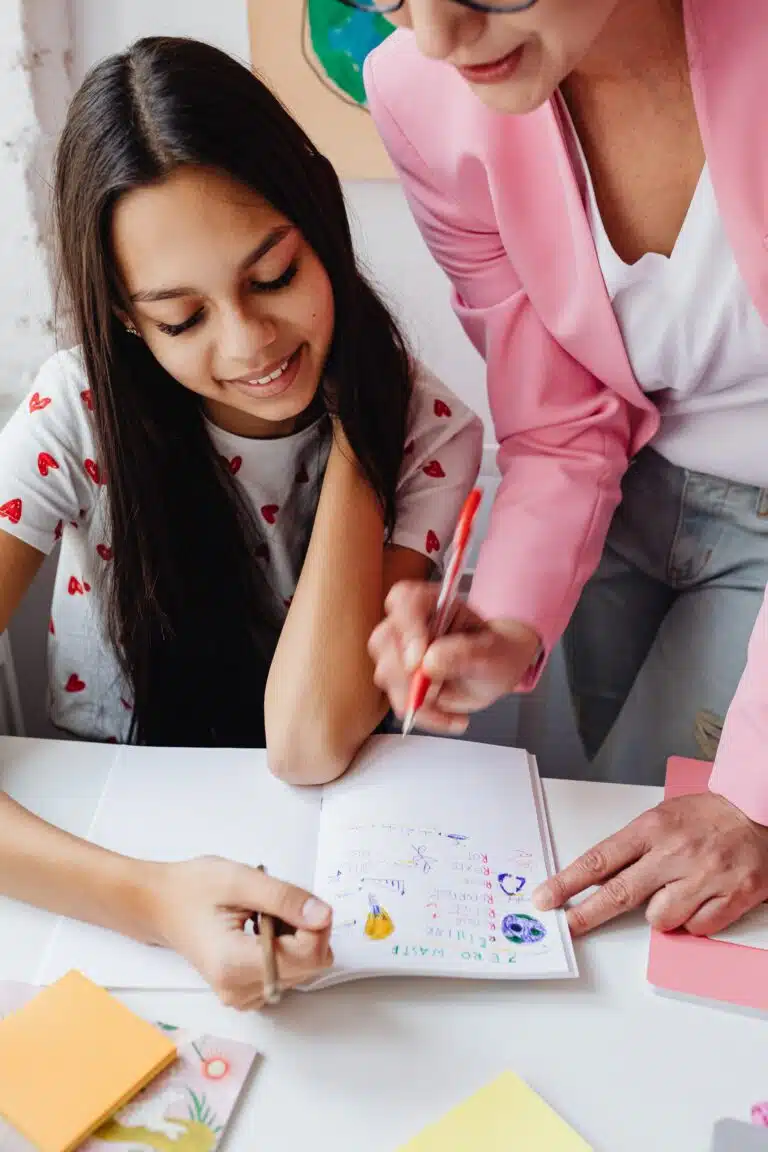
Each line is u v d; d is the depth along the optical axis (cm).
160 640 93
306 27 118
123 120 69
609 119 71
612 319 78
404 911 64
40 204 121
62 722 106
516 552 82
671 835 67
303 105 122
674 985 61
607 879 67
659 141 70
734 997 60
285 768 76
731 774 69
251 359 74
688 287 73
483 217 81
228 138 70
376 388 87
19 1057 55
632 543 102
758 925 65
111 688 103
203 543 92
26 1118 52
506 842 71
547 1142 52
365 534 86
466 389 141
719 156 64
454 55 53
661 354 79
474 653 69
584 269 76
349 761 78
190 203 69
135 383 84
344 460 88
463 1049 58
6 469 89
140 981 61
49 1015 58
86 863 66
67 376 91
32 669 130
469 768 77
